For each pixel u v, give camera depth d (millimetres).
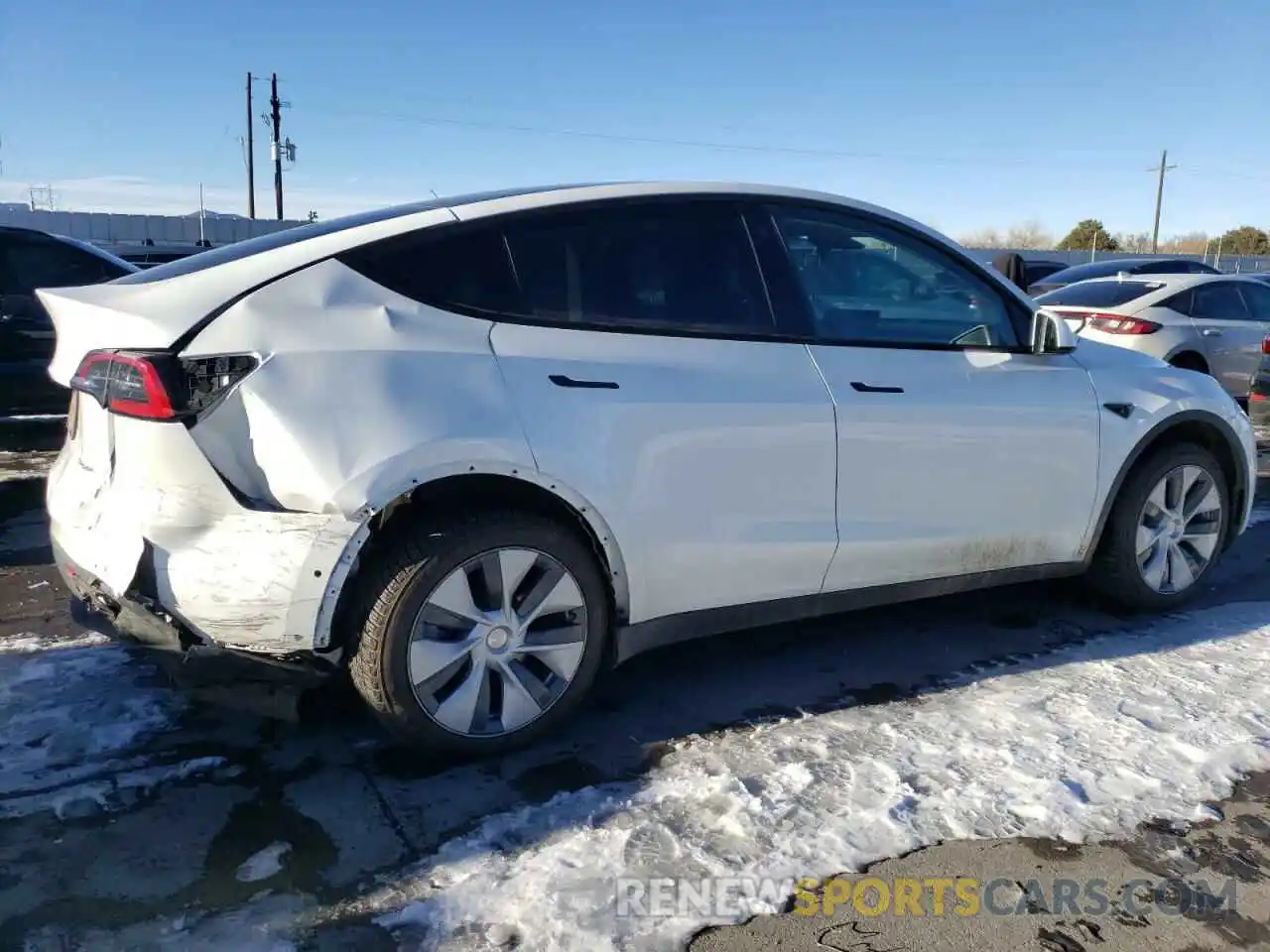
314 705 3271
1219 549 4699
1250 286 9859
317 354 2781
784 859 2596
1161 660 3947
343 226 3117
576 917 2354
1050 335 3938
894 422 3582
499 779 2969
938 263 3918
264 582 2682
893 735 3279
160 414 2674
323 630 2738
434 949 2250
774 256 3543
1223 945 2350
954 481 3758
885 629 4285
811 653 4004
